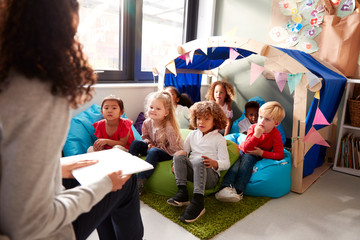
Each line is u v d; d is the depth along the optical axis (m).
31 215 0.43
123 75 2.51
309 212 1.46
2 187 0.42
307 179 1.90
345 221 1.38
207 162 1.41
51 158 0.45
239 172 1.61
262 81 2.73
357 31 2.05
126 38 2.45
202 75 3.12
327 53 2.19
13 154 0.41
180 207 1.41
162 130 1.70
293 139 1.65
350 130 2.26
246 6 2.74
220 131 2.34
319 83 1.47
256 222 1.33
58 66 0.46
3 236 0.42
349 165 2.14
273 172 1.56
